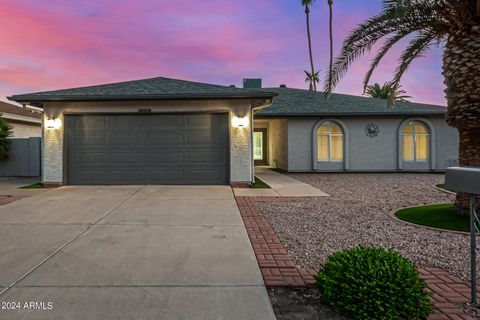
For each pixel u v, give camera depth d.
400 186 10.40
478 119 5.13
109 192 8.50
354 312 2.41
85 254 3.80
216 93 9.31
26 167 13.40
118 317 2.45
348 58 7.07
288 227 5.19
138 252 3.89
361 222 5.55
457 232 4.86
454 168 2.74
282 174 14.77
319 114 15.30
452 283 3.12
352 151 15.72
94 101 9.56
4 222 5.33
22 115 15.95
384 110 15.47
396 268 2.56
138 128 9.84
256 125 21.14
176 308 2.59
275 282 3.09
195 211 6.29
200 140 9.85
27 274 3.22
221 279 3.15
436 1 5.29
